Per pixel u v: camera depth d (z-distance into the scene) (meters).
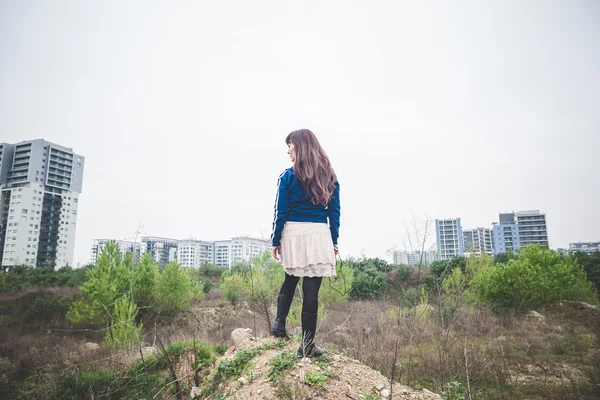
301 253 2.53
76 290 19.62
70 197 69.56
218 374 2.76
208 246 86.81
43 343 9.21
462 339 6.10
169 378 3.99
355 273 21.45
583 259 19.45
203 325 12.45
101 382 4.44
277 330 2.98
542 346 7.43
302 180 2.58
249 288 6.93
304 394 2.04
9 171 64.31
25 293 18.20
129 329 7.93
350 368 2.52
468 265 16.16
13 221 61.12
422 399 2.27
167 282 13.64
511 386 4.91
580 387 4.88
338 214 2.76
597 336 8.43
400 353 5.05
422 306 7.14
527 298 12.69
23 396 4.83
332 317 10.53
